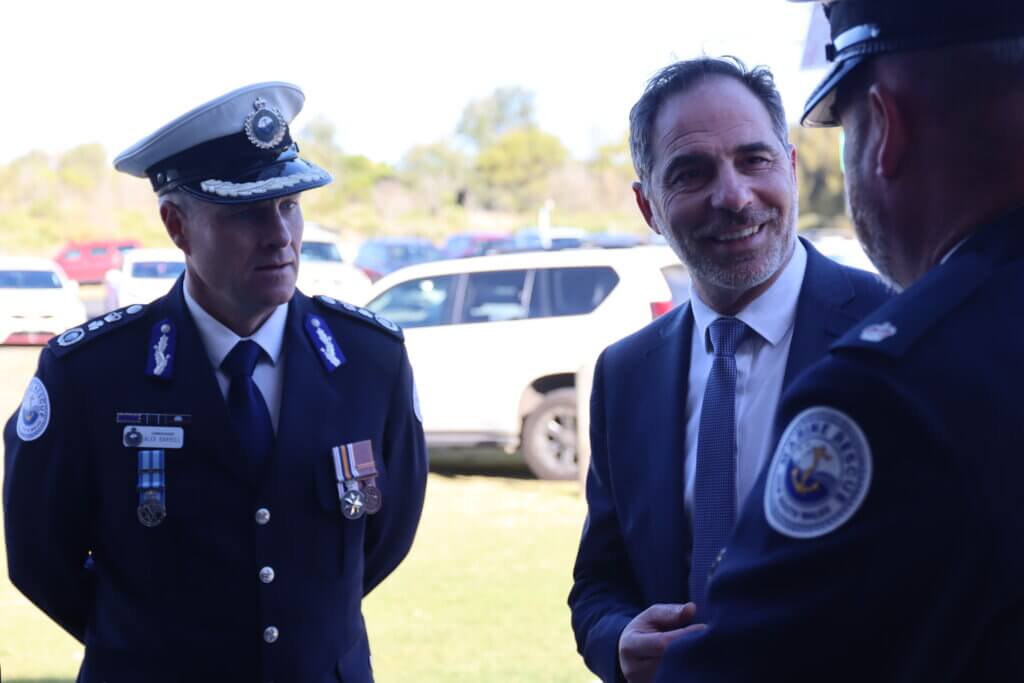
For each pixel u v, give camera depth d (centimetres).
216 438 215
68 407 217
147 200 4503
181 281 232
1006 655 102
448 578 575
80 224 4131
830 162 3572
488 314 873
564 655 451
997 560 100
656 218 207
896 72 117
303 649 213
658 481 196
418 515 246
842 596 104
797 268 197
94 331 224
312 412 222
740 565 113
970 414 103
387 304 900
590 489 217
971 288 110
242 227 215
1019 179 114
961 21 113
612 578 209
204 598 211
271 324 227
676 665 118
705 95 193
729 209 187
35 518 217
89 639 220
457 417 864
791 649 107
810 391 110
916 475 102
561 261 870
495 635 480
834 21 127
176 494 213
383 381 234
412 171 5119
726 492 186
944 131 115
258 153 221
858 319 186
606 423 212
